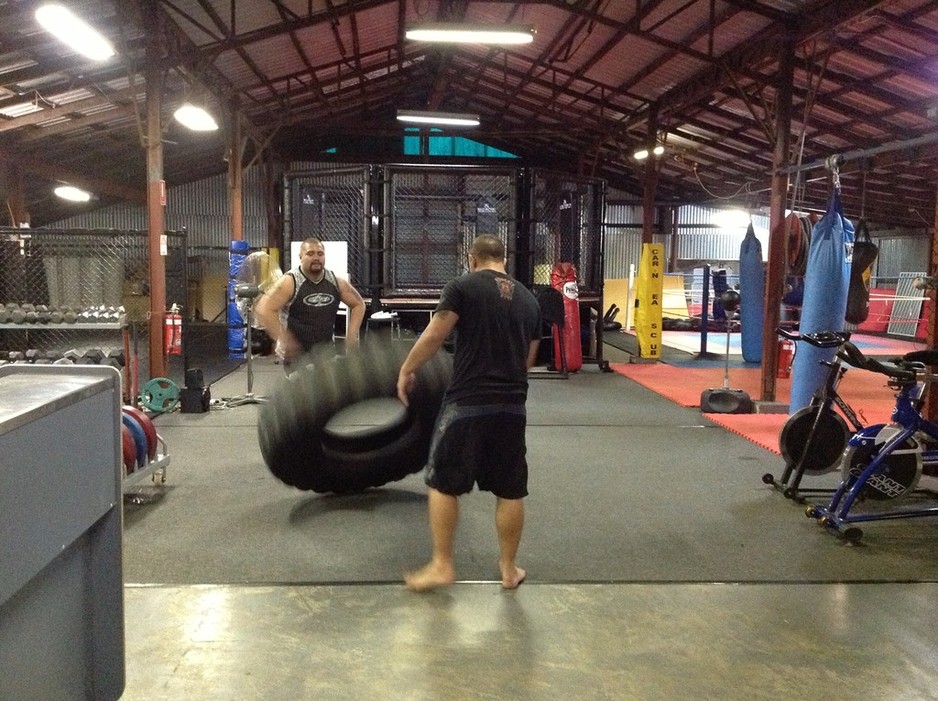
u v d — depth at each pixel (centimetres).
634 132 1349
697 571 326
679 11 817
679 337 1522
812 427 425
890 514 373
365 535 363
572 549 350
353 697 228
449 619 277
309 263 464
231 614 278
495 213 986
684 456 533
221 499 418
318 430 399
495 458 295
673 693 233
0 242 873
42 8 549
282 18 847
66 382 150
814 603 296
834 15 667
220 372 937
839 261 577
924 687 238
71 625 154
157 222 696
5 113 957
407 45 1197
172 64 793
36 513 128
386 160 1756
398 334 887
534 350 311
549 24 996
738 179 1591
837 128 1105
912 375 375
